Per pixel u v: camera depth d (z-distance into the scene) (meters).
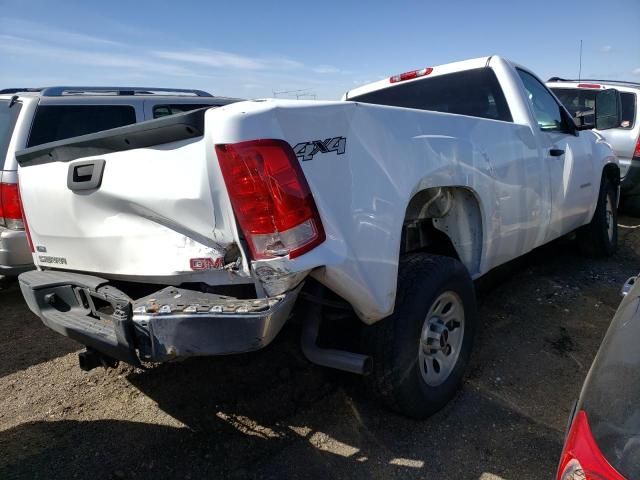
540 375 3.33
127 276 2.46
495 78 4.14
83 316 2.48
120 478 2.50
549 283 4.96
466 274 3.00
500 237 3.47
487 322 4.10
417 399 2.71
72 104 5.25
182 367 3.49
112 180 2.33
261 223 1.98
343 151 2.24
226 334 1.96
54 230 2.75
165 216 2.20
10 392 3.30
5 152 4.68
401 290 2.65
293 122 2.05
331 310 2.67
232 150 1.94
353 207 2.25
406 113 2.68
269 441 2.74
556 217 4.34
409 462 2.57
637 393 1.41
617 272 5.33
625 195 7.96
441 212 3.19
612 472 1.29
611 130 7.75
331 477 2.48
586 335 3.89
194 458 2.62
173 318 1.98
